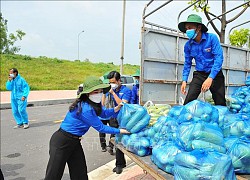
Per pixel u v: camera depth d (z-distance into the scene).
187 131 2.22
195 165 1.81
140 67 4.68
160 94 5.04
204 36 3.44
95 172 4.17
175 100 5.30
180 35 5.32
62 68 31.23
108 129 2.88
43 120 9.27
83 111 2.74
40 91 20.53
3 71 25.56
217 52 3.39
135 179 3.69
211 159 1.83
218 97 3.61
